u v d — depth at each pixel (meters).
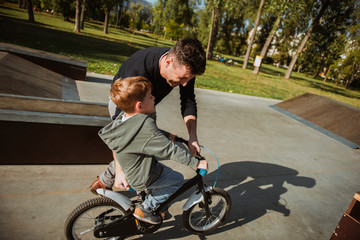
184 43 1.53
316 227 2.76
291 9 19.98
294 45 38.19
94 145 2.98
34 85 4.28
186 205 2.00
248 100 8.96
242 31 50.94
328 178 4.03
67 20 37.09
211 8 26.19
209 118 5.86
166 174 1.84
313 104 8.02
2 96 2.71
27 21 22.58
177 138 1.82
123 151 1.57
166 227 2.32
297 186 3.58
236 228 2.49
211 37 30.02
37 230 2.01
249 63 39.66
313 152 5.07
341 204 3.33
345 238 1.92
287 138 5.63
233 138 4.96
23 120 2.51
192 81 2.17
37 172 2.71
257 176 3.65
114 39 25.34
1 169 2.62
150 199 1.85
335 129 6.57
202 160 1.79
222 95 8.95
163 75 1.79
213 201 2.34
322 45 25.73
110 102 1.89
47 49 10.99
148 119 1.50
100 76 7.54
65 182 2.66
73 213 1.70
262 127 6.07
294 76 33.06
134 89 1.42
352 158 5.14
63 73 6.19
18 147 2.64
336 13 22.83
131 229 1.89
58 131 2.72
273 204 3.03
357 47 31.17
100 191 1.79
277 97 12.19
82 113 2.86
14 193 2.34
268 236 2.47
